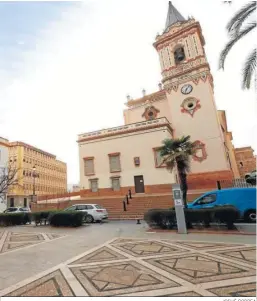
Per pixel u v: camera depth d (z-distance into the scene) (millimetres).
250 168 51062
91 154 28516
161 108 30969
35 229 14312
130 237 9891
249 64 9828
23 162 49688
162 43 30234
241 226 11289
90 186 27516
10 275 5293
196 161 24750
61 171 71125
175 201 10789
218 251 6766
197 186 24078
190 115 26391
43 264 6141
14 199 44750
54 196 31438
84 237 10391
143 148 26062
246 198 12891
